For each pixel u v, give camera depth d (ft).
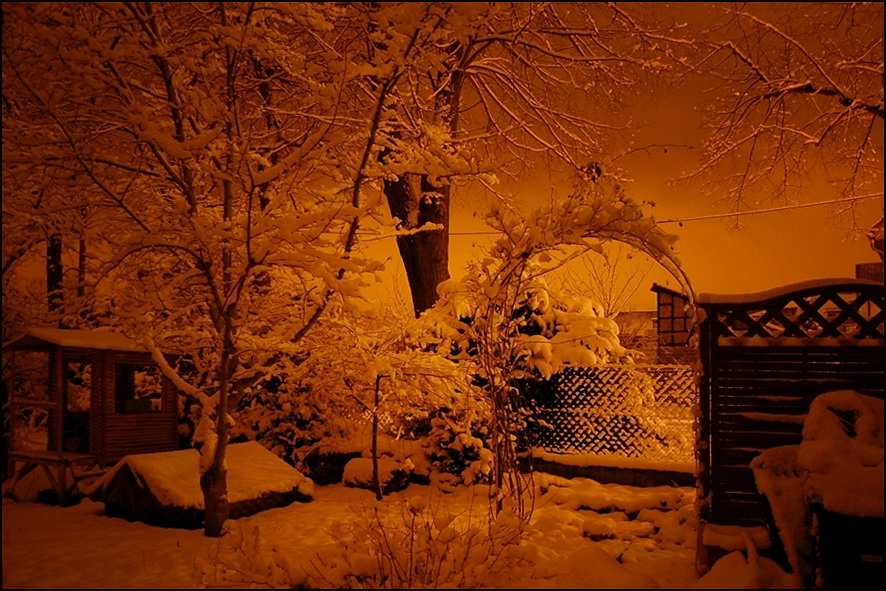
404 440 34.12
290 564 18.17
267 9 21.45
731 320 19.76
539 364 28.58
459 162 23.68
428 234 38.96
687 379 29.27
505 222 22.48
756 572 15.10
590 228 20.75
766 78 31.89
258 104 29.55
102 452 28.60
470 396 29.01
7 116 22.02
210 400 23.20
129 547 20.90
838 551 14.40
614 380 30.19
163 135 20.48
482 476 31.12
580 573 15.76
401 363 28.17
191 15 23.75
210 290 23.82
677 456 29.12
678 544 21.26
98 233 22.88
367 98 30.04
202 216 22.07
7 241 23.03
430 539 17.69
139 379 39.47
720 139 34.94
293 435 35.09
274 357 24.16
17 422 39.14
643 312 85.30
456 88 38.01
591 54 39.09
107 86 20.90
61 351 28.43
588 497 25.79
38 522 24.43
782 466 17.11
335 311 28.22
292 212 24.62
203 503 24.00
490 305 22.85
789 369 19.16
